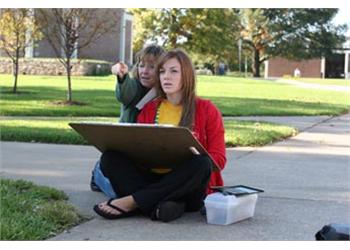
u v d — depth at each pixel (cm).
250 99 1900
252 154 816
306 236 423
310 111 1531
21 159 737
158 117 488
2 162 712
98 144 481
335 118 1415
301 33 5247
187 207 477
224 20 4025
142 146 462
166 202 451
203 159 452
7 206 462
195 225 445
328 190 588
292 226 449
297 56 5291
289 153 837
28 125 1049
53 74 3219
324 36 5234
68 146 862
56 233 416
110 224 442
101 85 2356
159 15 3875
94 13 2208
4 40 1872
